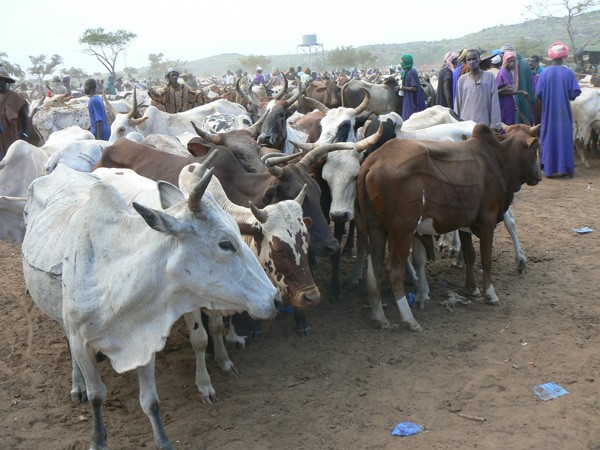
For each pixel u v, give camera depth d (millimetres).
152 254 3596
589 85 17859
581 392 4676
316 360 5434
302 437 4305
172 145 8000
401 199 5598
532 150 6547
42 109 14734
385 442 4195
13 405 4793
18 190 8727
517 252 7203
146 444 4285
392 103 14273
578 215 9625
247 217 4891
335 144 6043
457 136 7848
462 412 4504
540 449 4023
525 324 5906
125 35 66812
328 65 93188
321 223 5637
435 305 6492
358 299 6746
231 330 5723
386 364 5297
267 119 7742
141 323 3713
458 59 12500
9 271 7848
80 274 3803
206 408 4730
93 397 3984
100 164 6875
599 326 5781
